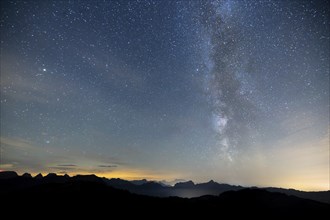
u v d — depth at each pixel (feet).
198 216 127.75
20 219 102.47
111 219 109.40
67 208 118.52
